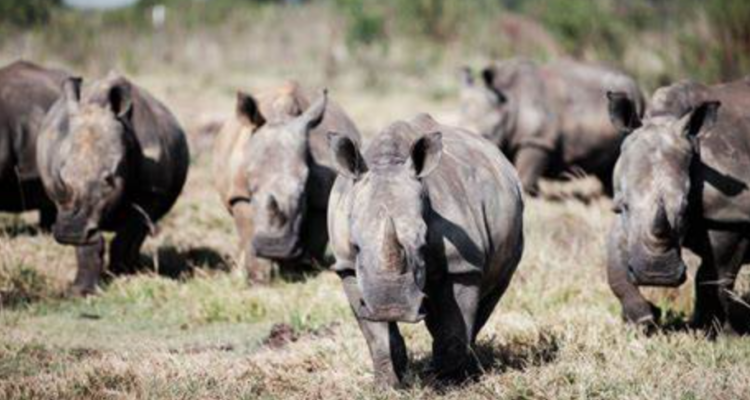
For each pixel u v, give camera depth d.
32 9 108.81
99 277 39.94
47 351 32.00
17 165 46.22
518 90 58.41
